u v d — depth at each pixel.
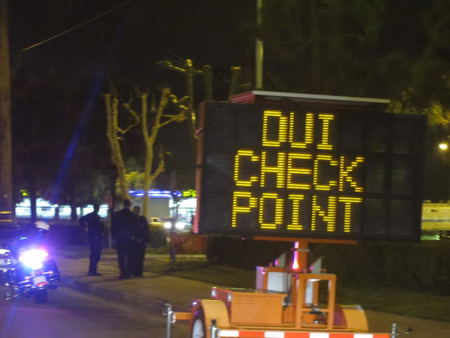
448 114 15.02
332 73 16.31
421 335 10.98
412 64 14.94
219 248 21.30
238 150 8.57
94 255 19.67
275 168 8.63
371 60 16.19
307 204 8.67
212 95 25.67
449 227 26.95
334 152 8.76
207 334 8.34
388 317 12.45
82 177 46.59
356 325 8.84
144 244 19.20
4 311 13.54
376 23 15.79
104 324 12.50
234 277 18.39
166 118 37.38
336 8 16.08
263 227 8.57
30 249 14.55
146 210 29.62
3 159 25.58
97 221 19.73
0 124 25.53
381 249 15.59
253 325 8.62
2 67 25.42
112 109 32.31
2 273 14.62
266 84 19.09
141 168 42.84
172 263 21.61
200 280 18.33
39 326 11.95
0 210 25.39
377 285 15.64
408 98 15.07
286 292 9.02
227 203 8.52
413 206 8.91
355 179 8.79
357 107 9.14
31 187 46.44
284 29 17.06
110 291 16.59
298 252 8.89
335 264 16.28
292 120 8.69
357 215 8.77
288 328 8.55
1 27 25.30
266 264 18.86
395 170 8.88
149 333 11.79
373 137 8.85
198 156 8.71
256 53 17.72
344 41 16.33
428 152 24.92
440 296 14.10
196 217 8.64
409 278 14.98
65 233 35.38
